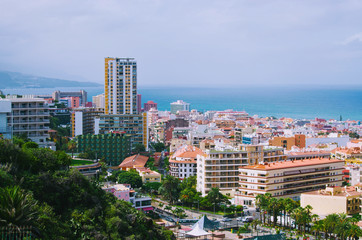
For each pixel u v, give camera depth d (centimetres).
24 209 17838
